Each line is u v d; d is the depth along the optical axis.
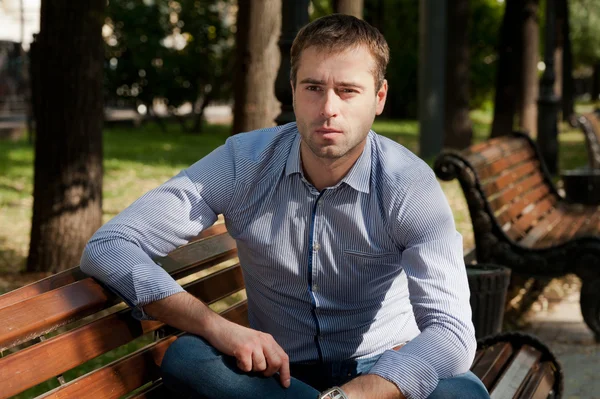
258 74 9.83
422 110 16.75
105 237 2.45
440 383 2.39
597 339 5.36
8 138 21.42
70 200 7.29
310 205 2.55
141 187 12.74
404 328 2.82
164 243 2.55
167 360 2.37
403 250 2.61
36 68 7.27
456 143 17.41
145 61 23.42
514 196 6.32
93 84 7.25
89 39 7.15
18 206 11.09
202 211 2.59
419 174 2.56
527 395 3.16
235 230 2.66
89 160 7.34
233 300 6.56
